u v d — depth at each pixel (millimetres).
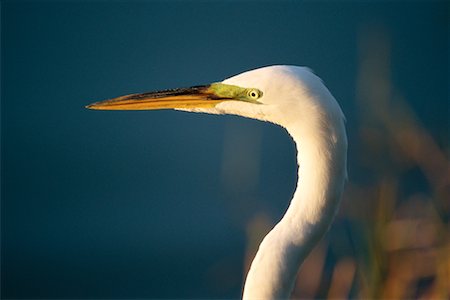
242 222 9969
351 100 19922
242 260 12484
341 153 4746
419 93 20109
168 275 13195
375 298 6871
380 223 7023
